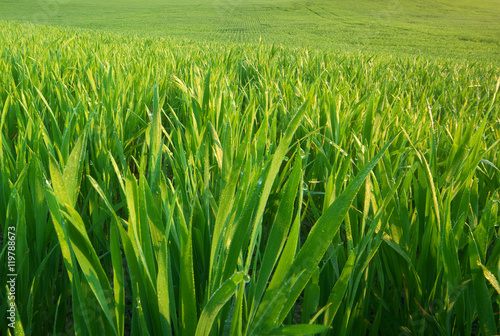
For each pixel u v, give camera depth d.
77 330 0.88
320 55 8.09
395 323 1.28
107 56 5.25
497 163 1.97
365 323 1.23
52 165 0.76
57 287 1.40
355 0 71.44
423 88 5.20
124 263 1.73
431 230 1.22
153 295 0.88
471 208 1.42
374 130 2.27
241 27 45.16
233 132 1.78
